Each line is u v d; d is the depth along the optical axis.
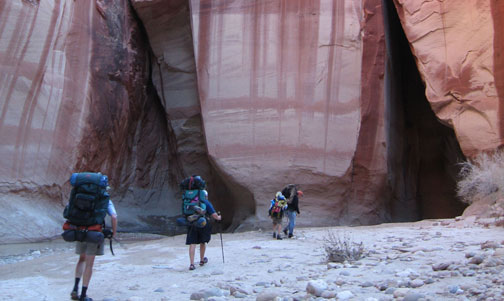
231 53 13.75
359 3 14.03
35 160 12.08
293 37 13.74
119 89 15.36
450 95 12.45
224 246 7.73
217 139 13.38
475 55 12.17
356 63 13.73
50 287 4.76
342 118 13.45
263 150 13.21
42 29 12.45
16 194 11.55
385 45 14.43
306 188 13.07
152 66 17.33
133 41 16.41
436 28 13.08
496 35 11.87
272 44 13.71
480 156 11.35
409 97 18.45
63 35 13.09
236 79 13.62
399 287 3.50
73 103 13.26
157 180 17.16
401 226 9.85
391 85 16.12
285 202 8.63
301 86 13.50
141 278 5.04
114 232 4.04
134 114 16.75
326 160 13.20
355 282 3.86
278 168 13.08
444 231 7.60
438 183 17.59
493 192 9.93
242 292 3.82
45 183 12.27
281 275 4.64
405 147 17.73
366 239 7.33
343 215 13.30
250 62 13.66
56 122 12.70
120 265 6.07
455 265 4.06
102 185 3.90
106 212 4.02
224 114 13.48
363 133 13.89
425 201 17.52
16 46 11.89
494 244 4.95
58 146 12.71
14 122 11.73
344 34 13.81
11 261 8.13
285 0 13.89
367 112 13.92
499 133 11.38
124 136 16.17
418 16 13.57
